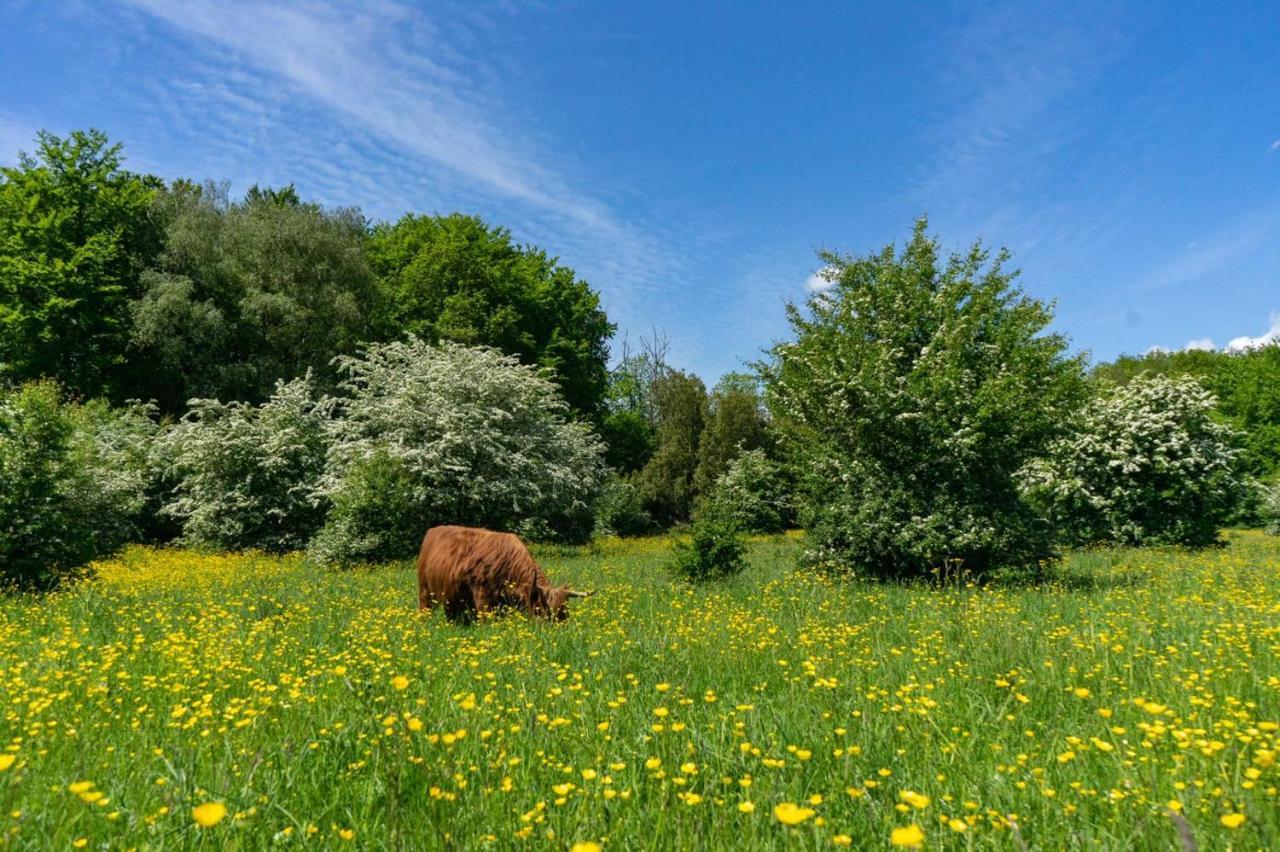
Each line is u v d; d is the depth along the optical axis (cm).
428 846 255
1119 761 311
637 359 6116
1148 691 442
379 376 2422
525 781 312
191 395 2892
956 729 382
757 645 645
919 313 1502
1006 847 249
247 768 323
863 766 330
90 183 2897
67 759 345
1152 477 1952
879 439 1290
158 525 2453
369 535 1905
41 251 2700
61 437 1284
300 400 2478
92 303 2761
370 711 368
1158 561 1435
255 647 655
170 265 2967
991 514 1220
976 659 569
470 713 408
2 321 2594
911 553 1186
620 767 308
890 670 538
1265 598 804
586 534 3033
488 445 2272
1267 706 399
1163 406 2009
